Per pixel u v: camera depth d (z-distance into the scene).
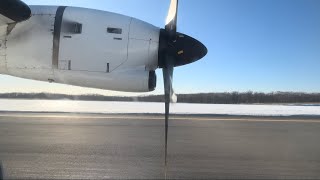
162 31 5.85
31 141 9.39
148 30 5.63
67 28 5.33
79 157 7.41
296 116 17.70
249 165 6.89
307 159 7.49
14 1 4.86
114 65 5.45
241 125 13.69
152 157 7.51
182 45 5.82
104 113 18.62
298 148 8.78
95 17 5.43
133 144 9.07
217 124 13.92
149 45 5.57
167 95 5.66
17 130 11.61
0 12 4.96
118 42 5.46
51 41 5.30
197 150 8.37
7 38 5.31
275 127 13.16
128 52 5.49
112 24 5.48
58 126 12.79
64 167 6.54
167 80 5.78
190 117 16.78
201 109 25.12
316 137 10.67
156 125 13.36
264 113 20.56
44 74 5.41
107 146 8.73
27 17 5.14
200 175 6.11
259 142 9.64
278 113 20.61
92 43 5.36
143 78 5.50
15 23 5.26
